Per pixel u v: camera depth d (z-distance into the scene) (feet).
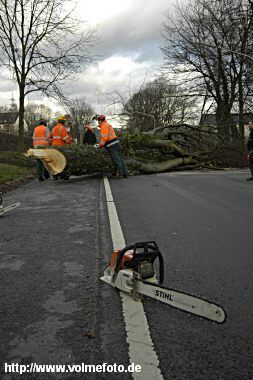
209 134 60.90
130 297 9.68
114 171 42.60
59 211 21.79
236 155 62.23
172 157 55.98
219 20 92.68
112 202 25.04
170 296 8.07
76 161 37.50
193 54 99.19
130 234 16.46
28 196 28.30
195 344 7.61
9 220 19.51
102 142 39.99
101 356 7.20
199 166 58.90
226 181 39.99
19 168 48.11
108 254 13.41
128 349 7.41
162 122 120.37
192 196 28.32
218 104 101.35
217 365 6.95
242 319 8.67
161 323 8.40
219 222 19.12
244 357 7.20
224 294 10.05
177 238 15.85
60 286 10.53
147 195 28.55
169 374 6.68
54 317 8.72
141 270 9.39
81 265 12.26
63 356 7.23
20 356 7.26
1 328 8.28
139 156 50.90
